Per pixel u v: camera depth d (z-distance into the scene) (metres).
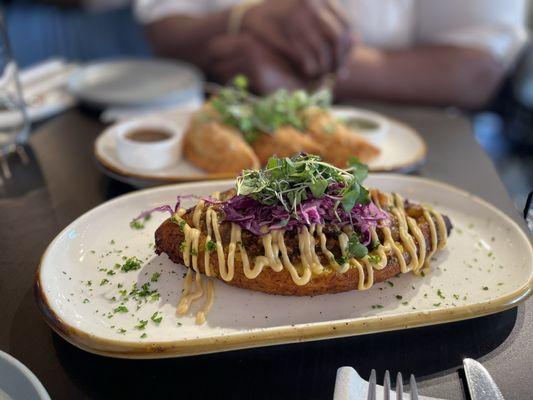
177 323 0.26
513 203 0.39
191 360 0.25
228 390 0.24
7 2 1.06
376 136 0.46
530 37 0.85
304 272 0.27
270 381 0.24
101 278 0.28
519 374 0.25
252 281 0.27
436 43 0.78
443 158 0.46
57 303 0.25
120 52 1.05
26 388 0.21
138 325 0.25
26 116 0.45
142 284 0.28
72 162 0.43
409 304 0.28
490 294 0.29
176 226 0.29
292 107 0.46
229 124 0.44
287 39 0.58
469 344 0.26
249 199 0.29
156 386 0.24
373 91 0.69
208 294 0.27
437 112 0.56
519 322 0.28
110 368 0.24
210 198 0.31
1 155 0.43
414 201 0.36
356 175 0.31
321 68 0.58
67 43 1.02
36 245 0.33
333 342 0.26
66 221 0.35
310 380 0.24
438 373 0.25
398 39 0.79
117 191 0.39
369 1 0.77
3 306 0.27
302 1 0.57
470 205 0.35
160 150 0.41
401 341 0.26
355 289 0.28
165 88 0.55
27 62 0.91
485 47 0.73
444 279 0.30
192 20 0.68
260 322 0.26
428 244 0.30
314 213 0.28
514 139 0.89
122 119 0.50
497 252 0.32
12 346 0.25
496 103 0.91
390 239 0.29
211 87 0.62
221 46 0.60
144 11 0.72
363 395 0.22
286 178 0.29
